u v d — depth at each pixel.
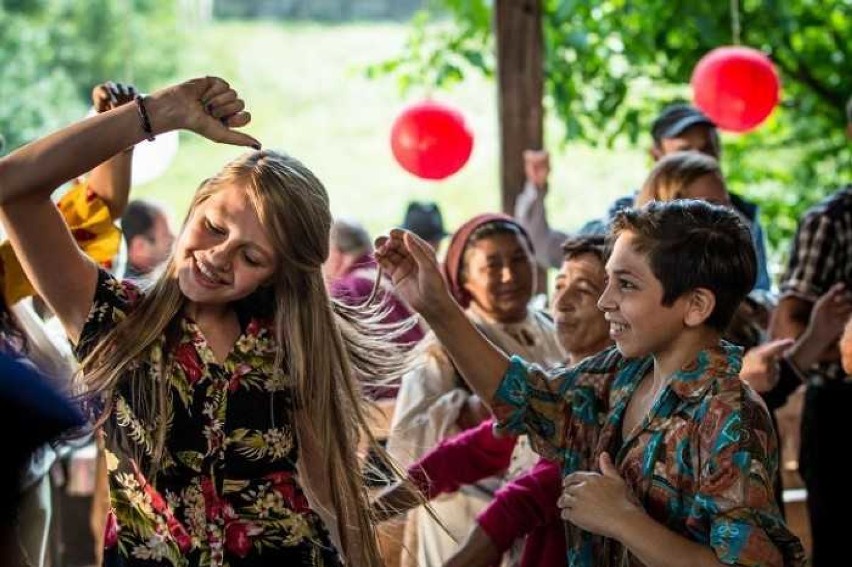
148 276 2.65
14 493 1.17
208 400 2.44
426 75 7.48
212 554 2.40
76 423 1.19
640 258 2.37
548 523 2.94
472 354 2.58
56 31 13.84
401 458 3.57
